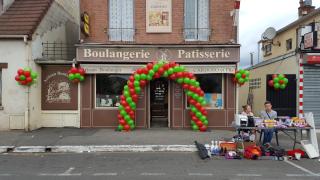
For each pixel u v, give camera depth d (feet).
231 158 36.01
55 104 53.26
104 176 28.60
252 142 37.70
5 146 40.32
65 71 53.16
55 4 58.23
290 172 30.19
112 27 53.31
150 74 49.32
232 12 52.65
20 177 28.25
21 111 49.85
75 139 44.01
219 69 51.37
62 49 59.26
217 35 53.06
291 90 53.16
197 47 51.11
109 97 53.36
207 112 52.65
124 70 51.62
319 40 50.65
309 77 52.49
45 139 44.01
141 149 40.04
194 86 49.80
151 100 53.72
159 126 53.88
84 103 53.11
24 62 49.70
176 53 51.34
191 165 32.83
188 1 53.42
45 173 29.63
